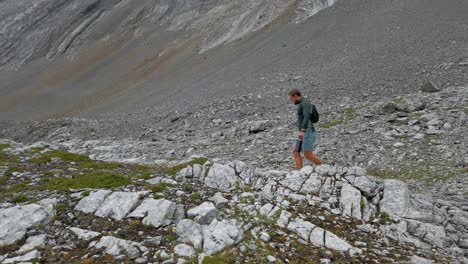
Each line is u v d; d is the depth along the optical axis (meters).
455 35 39.47
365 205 9.34
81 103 81.75
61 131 40.25
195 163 11.63
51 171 11.66
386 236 8.41
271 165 16.89
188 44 100.38
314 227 8.19
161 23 121.06
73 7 141.50
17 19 138.00
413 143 16.95
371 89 30.59
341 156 16.75
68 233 7.44
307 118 11.11
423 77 30.34
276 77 45.69
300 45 59.09
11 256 6.65
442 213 9.61
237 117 31.61
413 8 55.25
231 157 19.31
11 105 90.50
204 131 29.50
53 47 125.38
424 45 39.09
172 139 28.61
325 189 10.03
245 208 8.88
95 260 6.53
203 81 59.16
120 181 9.95
